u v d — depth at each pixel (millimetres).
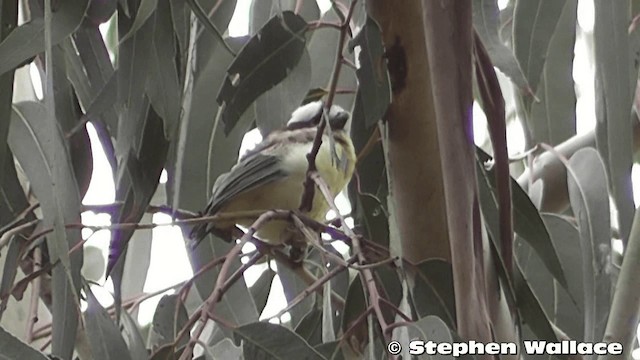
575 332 4371
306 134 4617
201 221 3627
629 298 3277
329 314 3531
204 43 4297
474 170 2689
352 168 4645
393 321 3465
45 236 3662
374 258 3594
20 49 3348
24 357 3070
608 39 3572
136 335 3637
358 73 3451
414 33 3543
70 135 3682
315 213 4211
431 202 3531
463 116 2689
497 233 3840
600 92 3707
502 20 5082
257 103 4230
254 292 4707
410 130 3549
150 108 3803
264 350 3281
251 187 4348
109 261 3781
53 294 3459
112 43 5012
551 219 4508
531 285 4461
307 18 4898
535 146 4594
